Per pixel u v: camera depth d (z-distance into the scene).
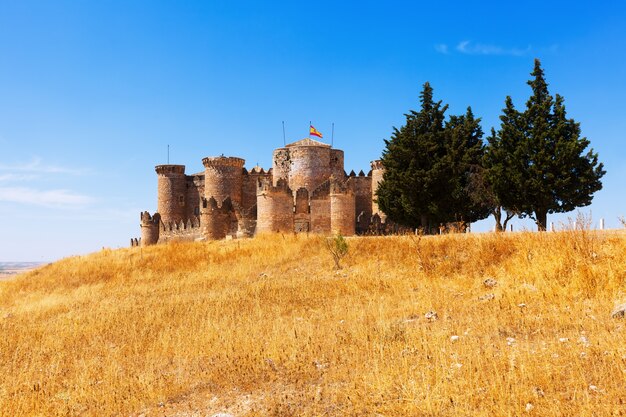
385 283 19.05
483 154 46.84
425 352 9.66
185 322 15.76
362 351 10.53
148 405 9.23
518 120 41.22
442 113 48.50
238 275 26.89
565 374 7.87
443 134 47.16
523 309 12.55
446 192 44.91
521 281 15.74
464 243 22.14
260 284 22.09
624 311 10.77
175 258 35.22
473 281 17.33
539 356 8.55
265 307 17.00
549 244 17.17
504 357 8.62
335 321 13.92
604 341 9.04
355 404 7.81
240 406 8.58
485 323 11.44
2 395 9.98
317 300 17.52
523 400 7.07
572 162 38.00
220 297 19.61
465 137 47.75
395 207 49.44
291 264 28.17
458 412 6.98
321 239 31.95
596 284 13.34
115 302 22.38
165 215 77.69
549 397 7.14
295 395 8.66
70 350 13.92
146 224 76.00
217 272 28.53
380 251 26.00
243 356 11.30
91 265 38.66
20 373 11.42
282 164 67.12
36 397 9.91
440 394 7.55
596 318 10.88
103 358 12.69
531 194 39.38
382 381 8.40
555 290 13.70
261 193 52.47
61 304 23.58
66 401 9.59
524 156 40.12
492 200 45.28
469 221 48.12
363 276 21.03
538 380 7.66
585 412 6.43
